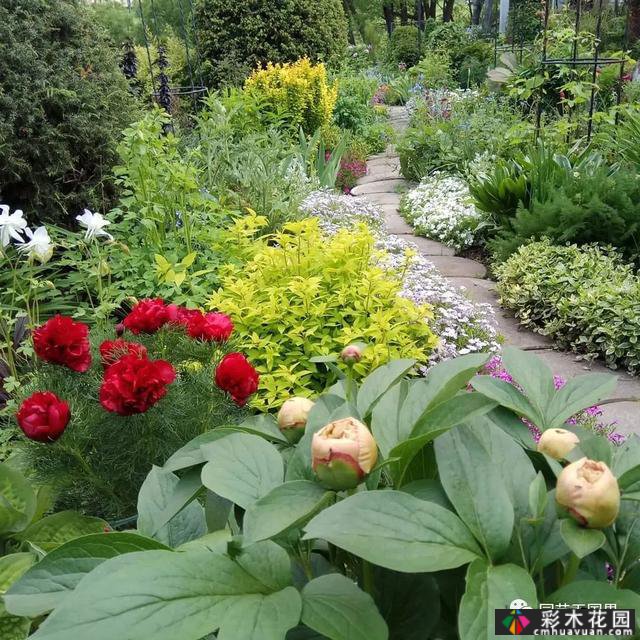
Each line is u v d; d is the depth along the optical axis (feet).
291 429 3.10
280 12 32.48
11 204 12.55
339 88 38.40
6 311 11.05
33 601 2.39
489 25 68.33
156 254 11.28
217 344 6.64
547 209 15.28
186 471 3.10
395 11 85.87
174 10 45.93
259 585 2.23
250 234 12.28
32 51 12.07
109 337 7.71
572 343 12.51
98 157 13.28
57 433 5.33
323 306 9.08
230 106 23.30
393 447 2.58
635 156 18.35
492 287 15.85
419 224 20.63
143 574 2.10
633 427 9.84
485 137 26.02
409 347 9.14
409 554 2.09
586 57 27.02
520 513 2.43
